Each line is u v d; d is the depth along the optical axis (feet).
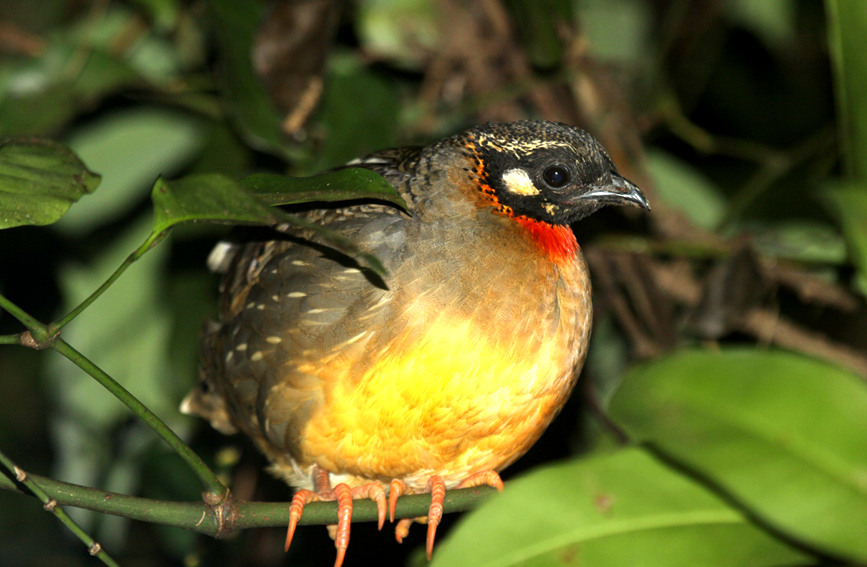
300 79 26.32
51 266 32.40
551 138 21.61
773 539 17.28
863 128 19.16
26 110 27.22
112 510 17.79
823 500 15.43
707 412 16.49
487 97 30.27
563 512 17.52
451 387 20.08
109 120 31.40
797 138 34.55
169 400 30.40
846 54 19.27
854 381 16.39
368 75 28.63
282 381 20.76
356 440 20.76
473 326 19.99
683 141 34.24
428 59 31.78
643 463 18.08
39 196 17.38
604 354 32.42
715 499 17.81
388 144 27.96
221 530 18.22
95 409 30.30
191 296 29.53
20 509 36.63
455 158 21.39
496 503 17.53
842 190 16.80
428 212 20.76
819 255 28.86
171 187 15.31
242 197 15.11
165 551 33.19
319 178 17.02
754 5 32.78
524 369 20.45
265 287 21.21
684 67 31.96
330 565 32.55
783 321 30.19
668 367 16.97
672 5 32.89
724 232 31.09
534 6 28.14
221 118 29.04
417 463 21.13
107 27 32.50
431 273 20.15
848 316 33.35
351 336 20.10
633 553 17.19
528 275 20.63
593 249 30.01
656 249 29.32
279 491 31.96
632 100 32.81
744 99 34.91
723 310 27.55
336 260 20.51
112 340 30.37
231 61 26.30
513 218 21.33
